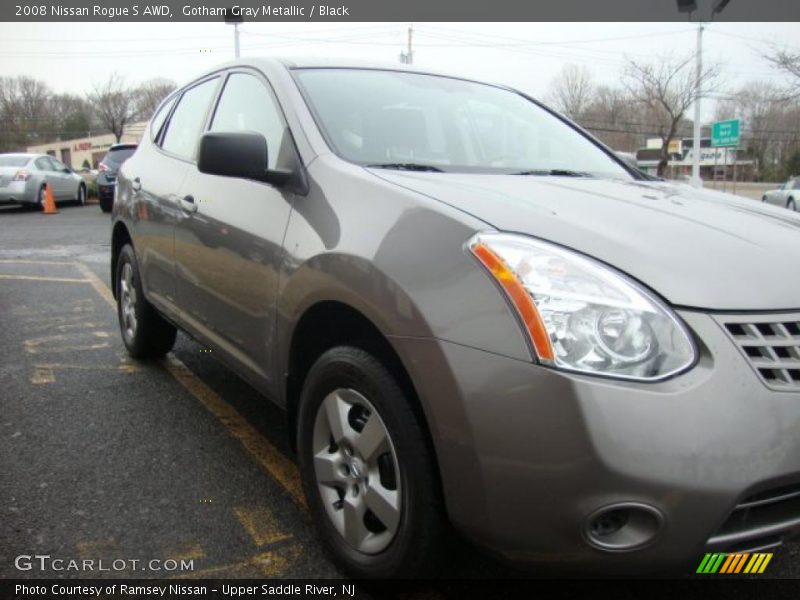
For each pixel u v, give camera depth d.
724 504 1.63
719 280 1.81
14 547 2.44
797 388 1.72
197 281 3.31
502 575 2.34
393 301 1.96
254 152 2.55
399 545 2.03
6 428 3.48
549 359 1.69
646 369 1.67
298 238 2.43
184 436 3.44
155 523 2.62
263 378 2.73
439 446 1.86
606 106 50.19
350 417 2.24
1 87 64.56
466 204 2.04
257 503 2.79
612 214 2.13
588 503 1.65
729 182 56.59
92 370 4.45
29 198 16.64
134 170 4.43
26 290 7.09
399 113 3.03
